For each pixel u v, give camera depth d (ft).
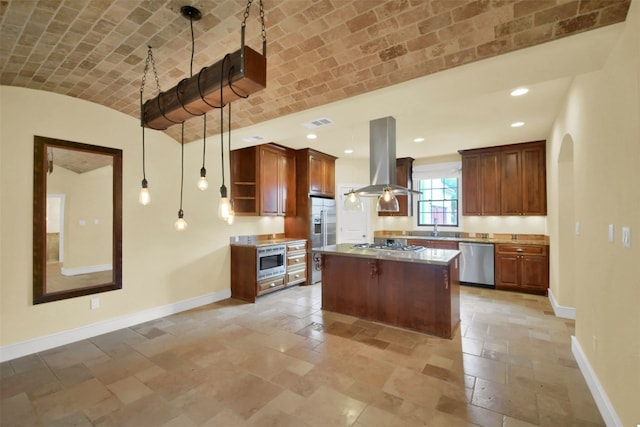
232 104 10.05
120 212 11.57
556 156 12.57
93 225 11.33
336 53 7.29
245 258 14.98
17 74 8.66
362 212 21.45
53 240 10.47
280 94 9.23
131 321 11.76
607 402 6.16
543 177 16.02
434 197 20.74
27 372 8.34
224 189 6.97
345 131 14.51
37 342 9.57
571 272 12.35
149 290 12.40
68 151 10.51
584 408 6.63
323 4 5.91
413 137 15.34
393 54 7.00
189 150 13.94
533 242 16.11
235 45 7.32
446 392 7.25
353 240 21.16
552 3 5.30
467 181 18.17
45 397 7.19
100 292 11.02
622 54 5.46
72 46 7.43
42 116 9.76
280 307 13.83
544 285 15.44
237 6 6.02
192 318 12.49
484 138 15.57
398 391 7.30
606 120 6.34
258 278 14.76
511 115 12.06
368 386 7.52
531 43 6.07
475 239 17.87
